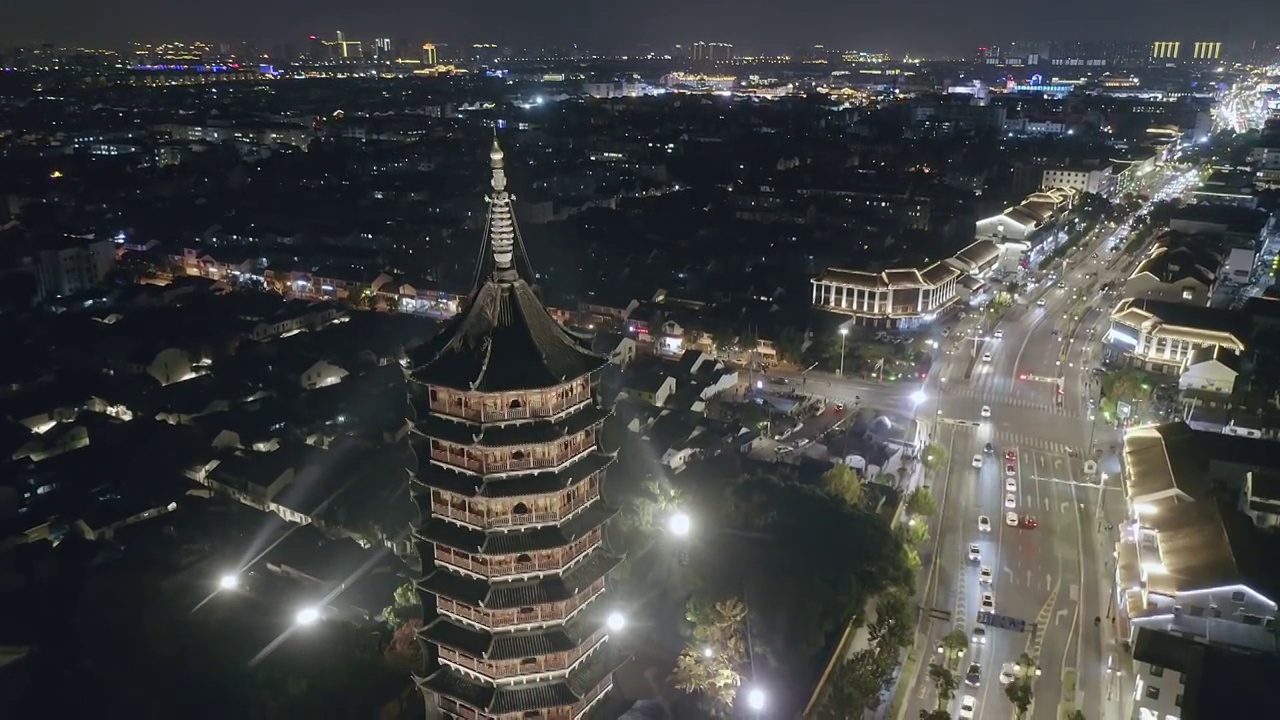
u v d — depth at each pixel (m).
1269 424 173.88
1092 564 140.75
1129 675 114.81
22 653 114.75
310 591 132.38
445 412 82.25
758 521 129.62
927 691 114.56
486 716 88.12
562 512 84.38
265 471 162.25
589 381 86.81
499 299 82.31
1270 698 93.94
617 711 102.38
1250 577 111.75
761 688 107.38
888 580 121.00
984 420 195.62
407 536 141.75
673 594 124.75
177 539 146.62
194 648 116.88
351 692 108.06
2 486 154.75
